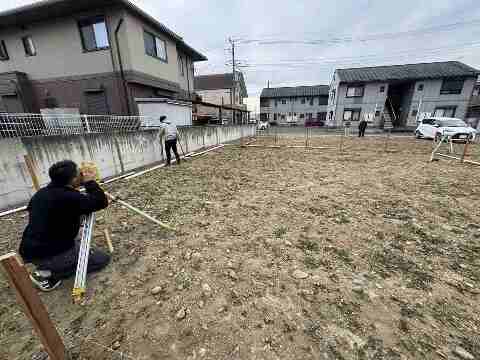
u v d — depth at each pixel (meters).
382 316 1.67
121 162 5.95
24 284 1.05
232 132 15.16
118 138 5.80
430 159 7.43
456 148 10.46
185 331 1.57
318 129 29.09
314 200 4.01
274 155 8.97
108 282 2.05
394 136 17.56
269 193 4.41
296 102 38.84
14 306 1.83
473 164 6.85
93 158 5.11
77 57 9.56
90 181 2.01
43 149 4.10
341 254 2.44
